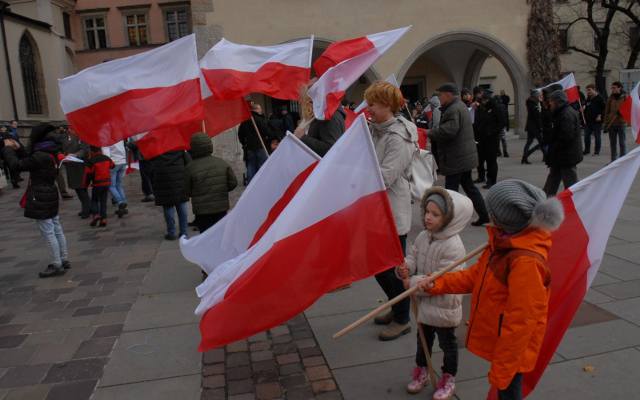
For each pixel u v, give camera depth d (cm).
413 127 363
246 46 605
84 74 533
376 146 359
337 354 374
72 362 388
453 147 653
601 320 396
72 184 937
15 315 490
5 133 1673
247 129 1027
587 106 1323
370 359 363
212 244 410
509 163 1306
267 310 287
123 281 576
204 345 283
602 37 2558
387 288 382
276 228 291
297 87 598
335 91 506
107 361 386
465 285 261
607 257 537
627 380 317
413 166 393
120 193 958
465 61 2470
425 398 313
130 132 536
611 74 3097
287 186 393
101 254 696
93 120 533
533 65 1911
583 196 282
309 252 290
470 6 1872
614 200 281
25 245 783
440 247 298
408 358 362
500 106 962
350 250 296
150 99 537
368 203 297
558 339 273
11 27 2612
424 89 2592
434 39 1864
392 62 1864
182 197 735
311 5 1773
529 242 217
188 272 593
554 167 682
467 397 310
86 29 3488
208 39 1714
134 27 3503
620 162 280
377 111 353
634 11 2989
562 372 329
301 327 423
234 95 581
